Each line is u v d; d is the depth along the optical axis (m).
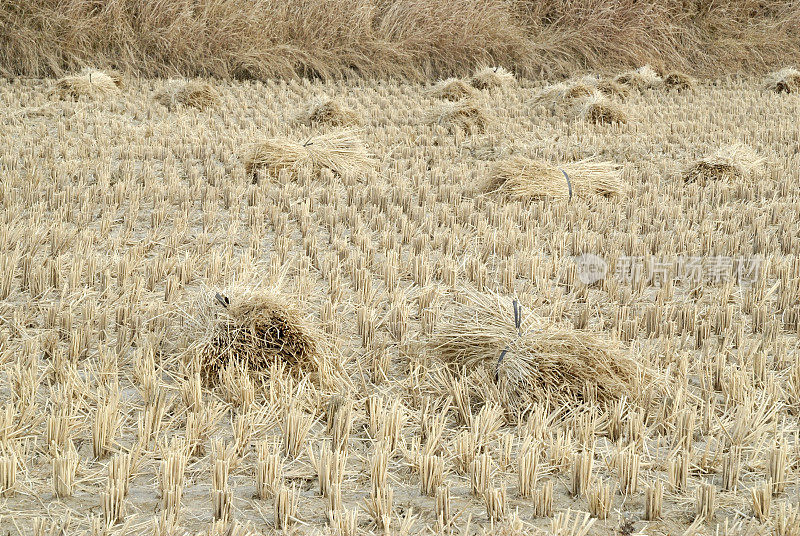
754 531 9.71
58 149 29.09
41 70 44.00
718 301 17.53
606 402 12.50
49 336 14.17
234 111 37.62
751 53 55.84
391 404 12.65
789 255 20.08
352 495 10.41
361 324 15.26
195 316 14.45
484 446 11.46
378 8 50.12
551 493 9.99
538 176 24.95
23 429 11.20
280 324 13.54
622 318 15.90
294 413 11.40
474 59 50.06
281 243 20.02
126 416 11.93
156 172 27.69
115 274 17.88
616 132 35.16
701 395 13.16
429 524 9.82
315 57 47.62
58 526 9.48
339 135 29.02
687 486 10.70
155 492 10.29
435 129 34.78
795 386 13.05
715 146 32.38
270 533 9.59
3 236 18.69
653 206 23.77
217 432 11.77
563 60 52.12
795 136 34.97
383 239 20.52
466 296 16.50
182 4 46.22
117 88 39.94
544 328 13.61
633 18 53.56
